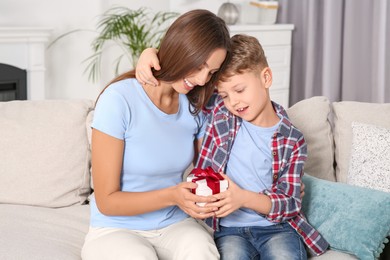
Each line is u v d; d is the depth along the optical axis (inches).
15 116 93.6
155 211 77.1
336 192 85.3
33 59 176.2
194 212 71.2
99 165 72.8
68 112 95.2
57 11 186.4
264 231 79.3
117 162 72.9
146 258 67.1
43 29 174.6
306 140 98.8
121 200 72.1
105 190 72.8
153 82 73.0
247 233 79.7
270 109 81.4
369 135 94.6
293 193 79.3
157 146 75.7
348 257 80.4
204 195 71.1
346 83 191.3
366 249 78.6
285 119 81.4
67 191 92.9
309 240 80.6
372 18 183.0
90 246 73.2
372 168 92.1
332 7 189.3
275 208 76.9
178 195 71.0
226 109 81.8
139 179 76.1
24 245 77.9
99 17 187.8
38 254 75.8
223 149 80.9
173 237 74.2
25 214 87.8
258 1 201.5
